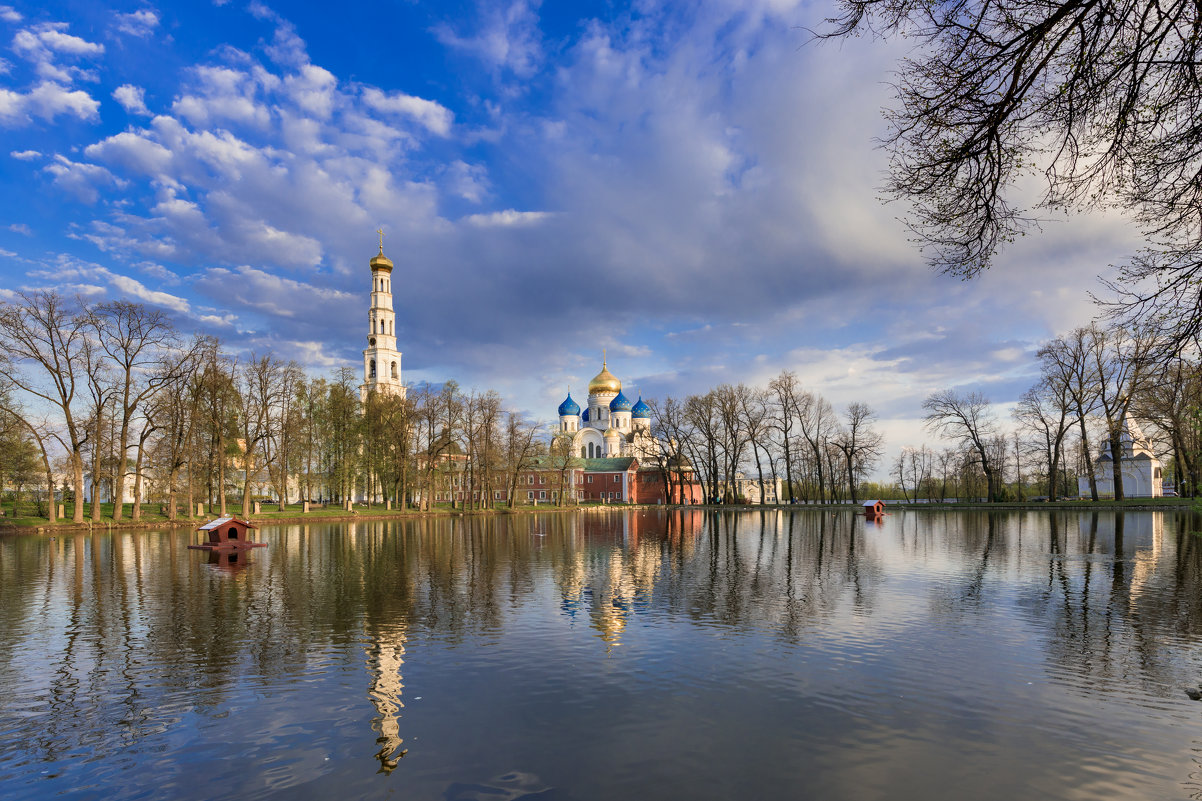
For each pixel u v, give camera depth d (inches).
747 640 619.5
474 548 1510.8
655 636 635.5
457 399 3358.8
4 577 1036.5
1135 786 342.6
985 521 2224.4
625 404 5777.6
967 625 674.8
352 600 828.6
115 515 2098.9
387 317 4256.9
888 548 1417.3
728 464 3914.9
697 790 337.7
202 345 2242.9
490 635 644.1
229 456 2714.1
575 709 447.2
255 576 1041.5
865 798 329.7
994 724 420.8
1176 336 402.0
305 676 520.4
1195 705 451.8
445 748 389.1
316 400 2997.0
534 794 334.6
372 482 3203.7
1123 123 344.2
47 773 363.6
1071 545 1405.0
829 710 443.2
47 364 1978.3
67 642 624.1
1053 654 568.7
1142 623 679.7
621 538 1795.0
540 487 5280.5
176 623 700.7
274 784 347.9
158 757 381.4
